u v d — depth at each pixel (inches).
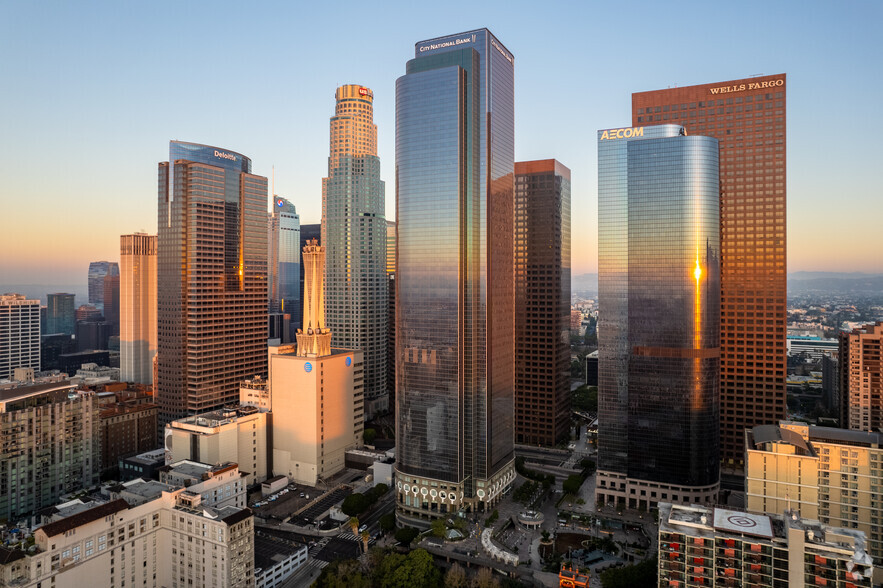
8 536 7829.7
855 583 6043.3
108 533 7854.3
